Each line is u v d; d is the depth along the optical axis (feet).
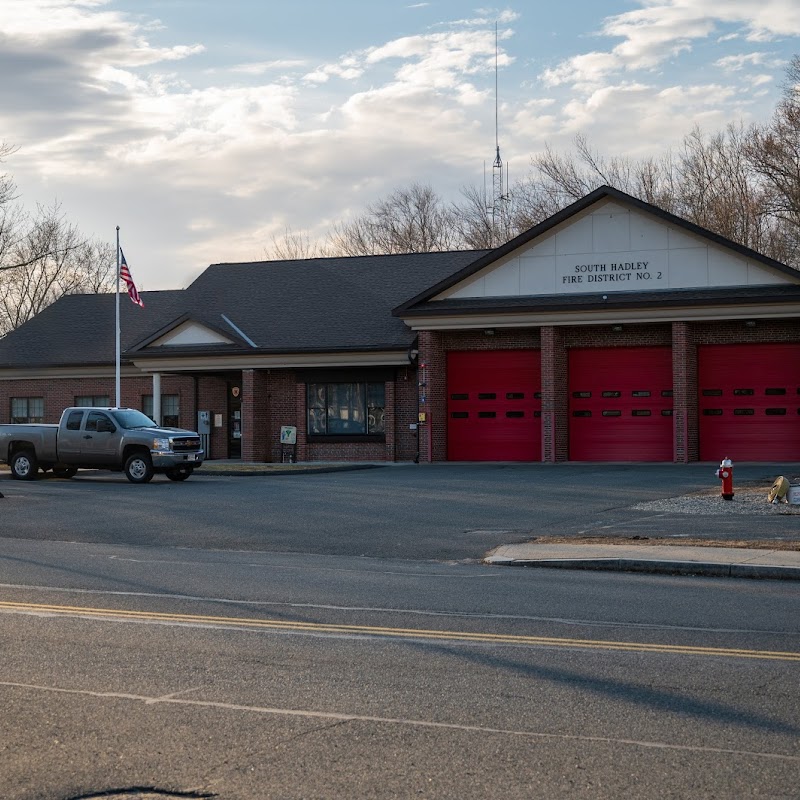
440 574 46.75
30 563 49.65
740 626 34.12
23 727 22.43
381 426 128.77
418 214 241.55
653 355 118.52
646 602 38.96
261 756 20.49
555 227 119.44
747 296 110.01
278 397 132.57
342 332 130.21
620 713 23.54
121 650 30.09
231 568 48.24
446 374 125.59
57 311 157.38
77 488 91.91
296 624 34.17
